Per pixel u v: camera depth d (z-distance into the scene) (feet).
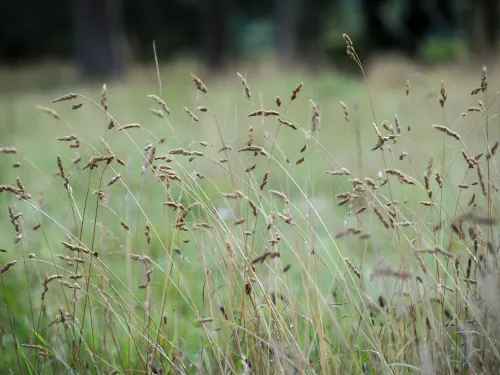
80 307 18.06
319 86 73.67
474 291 13.55
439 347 12.80
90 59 115.03
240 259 15.11
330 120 50.31
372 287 17.51
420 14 146.61
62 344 16.66
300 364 12.98
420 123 43.55
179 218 13.85
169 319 17.65
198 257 19.67
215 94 67.56
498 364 12.98
